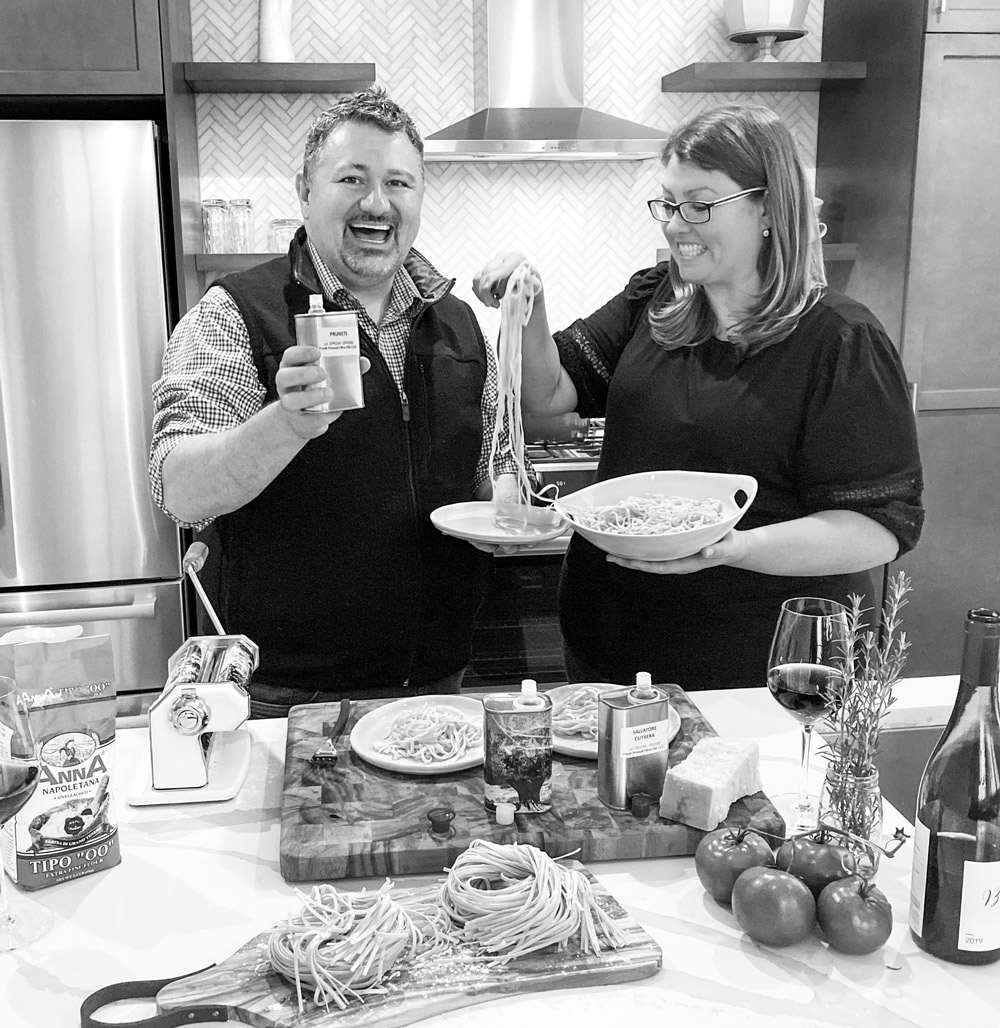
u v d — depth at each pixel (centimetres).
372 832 125
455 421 205
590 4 373
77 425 306
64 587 318
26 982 104
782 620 131
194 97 351
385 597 198
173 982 102
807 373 187
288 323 192
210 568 213
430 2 363
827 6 380
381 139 182
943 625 358
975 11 320
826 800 128
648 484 189
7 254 294
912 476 183
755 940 111
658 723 132
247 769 148
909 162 330
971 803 104
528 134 329
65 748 120
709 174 178
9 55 295
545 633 342
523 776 128
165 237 319
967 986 103
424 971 103
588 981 103
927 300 337
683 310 198
